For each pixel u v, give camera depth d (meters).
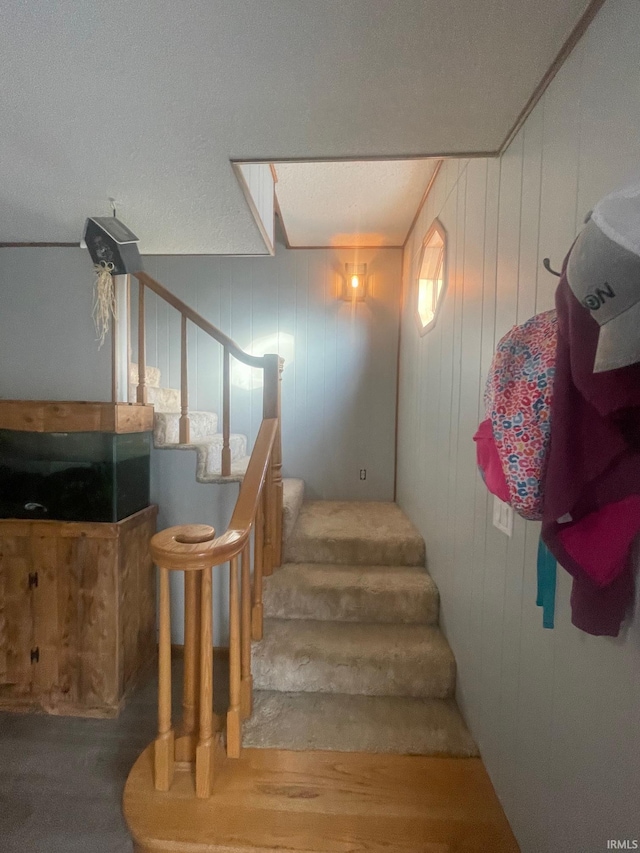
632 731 0.77
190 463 2.50
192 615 1.52
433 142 1.43
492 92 1.19
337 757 1.56
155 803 1.39
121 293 2.40
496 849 1.25
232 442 2.94
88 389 2.34
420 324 2.76
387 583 2.24
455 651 1.88
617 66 0.84
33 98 1.24
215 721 1.68
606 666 0.85
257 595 1.99
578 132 0.98
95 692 2.13
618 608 0.79
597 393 0.68
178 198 1.85
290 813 1.36
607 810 0.84
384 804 1.39
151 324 3.74
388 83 1.17
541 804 1.11
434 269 2.73
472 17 0.95
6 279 2.35
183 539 1.43
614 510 0.73
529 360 0.85
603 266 0.60
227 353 2.43
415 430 2.89
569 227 1.01
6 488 2.14
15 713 2.14
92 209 1.97
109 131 1.40
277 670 1.89
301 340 3.71
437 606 2.17
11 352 2.36
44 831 1.54
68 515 2.13
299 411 3.74
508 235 1.37
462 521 1.79
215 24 0.98
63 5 0.93
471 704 1.66
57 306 2.33
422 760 1.56
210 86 1.19
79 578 2.12
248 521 1.60
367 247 3.65
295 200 2.81
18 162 1.58
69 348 2.33
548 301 1.10
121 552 2.15
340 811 1.37
